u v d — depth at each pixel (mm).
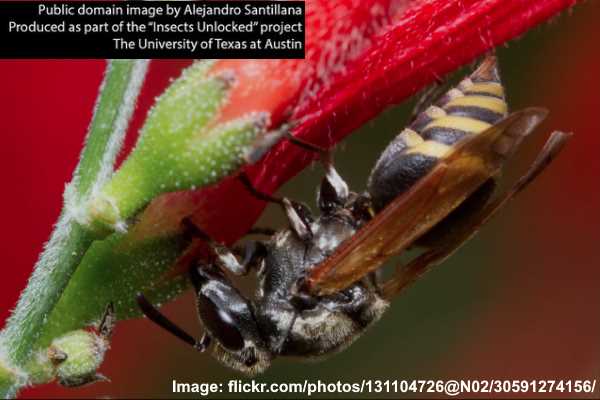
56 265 57
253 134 55
